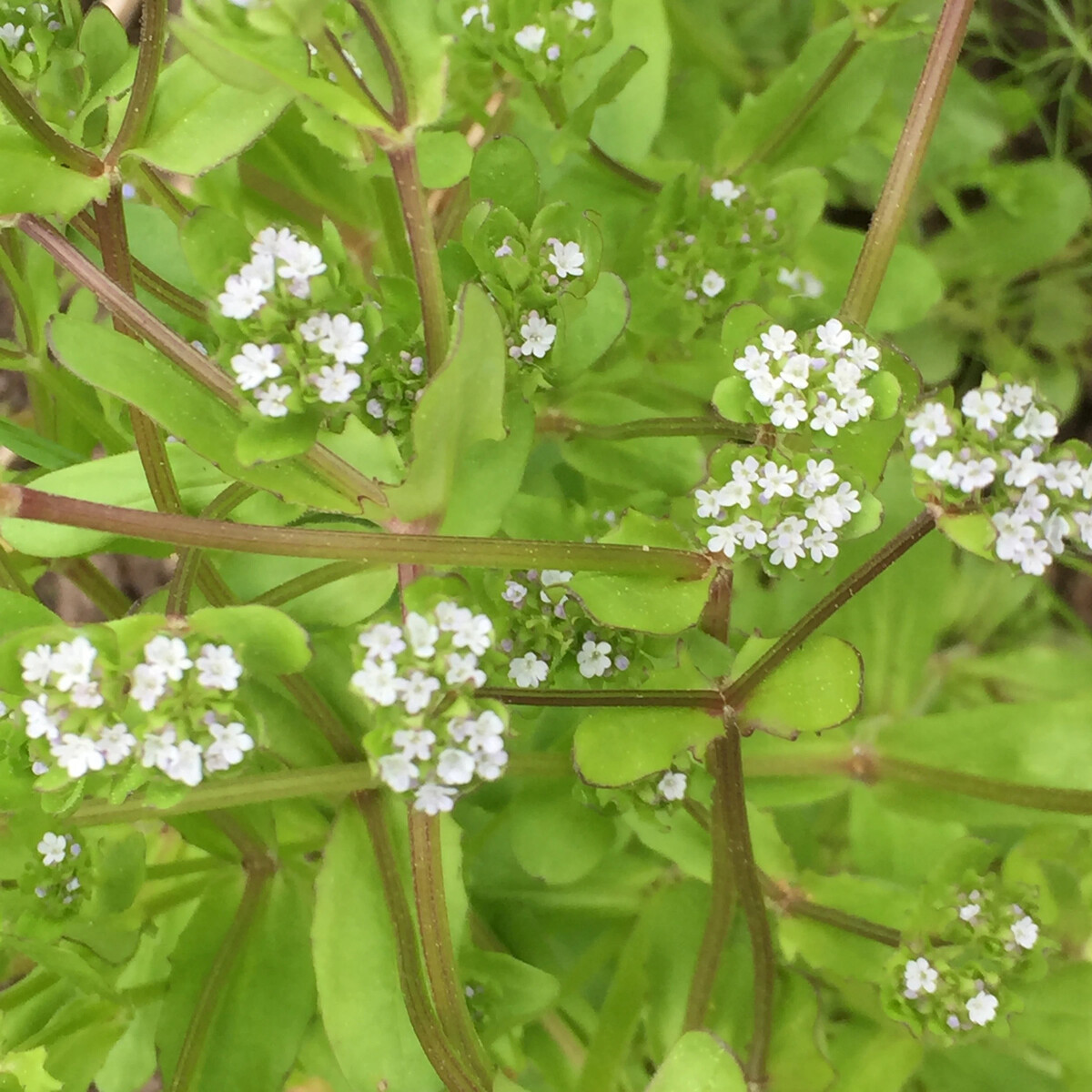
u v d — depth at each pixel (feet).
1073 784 0.33
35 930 0.29
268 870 0.33
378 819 0.30
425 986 0.29
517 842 0.33
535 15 0.33
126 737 0.25
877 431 0.28
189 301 0.33
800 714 0.28
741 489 0.27
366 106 0.24
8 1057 0.30
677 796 0.30
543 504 0.36
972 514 0.26
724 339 0.28
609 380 0.37
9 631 0.27
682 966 0.36
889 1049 0.34
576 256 0.29
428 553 0.26
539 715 0.33
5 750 0.27
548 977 0.33
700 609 0.28
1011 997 0.29
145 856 0.31
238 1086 0.31
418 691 0.24
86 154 0.27
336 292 0.25
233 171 0.38
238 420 0.26
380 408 0.29
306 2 0.22
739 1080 0.26
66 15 0.31
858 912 0.34
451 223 0.37
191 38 0.22
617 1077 0.36
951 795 0.33
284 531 0.25
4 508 0.24
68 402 0.38
